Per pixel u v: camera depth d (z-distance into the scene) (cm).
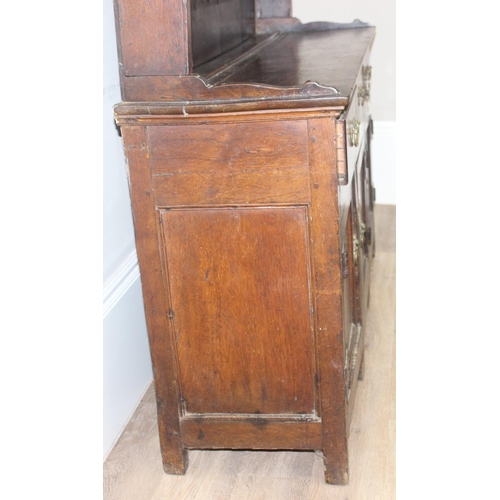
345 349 168
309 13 352
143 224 150
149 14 137
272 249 148
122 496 167
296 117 136
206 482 171
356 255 187
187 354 160
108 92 178
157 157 145
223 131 140
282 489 167
